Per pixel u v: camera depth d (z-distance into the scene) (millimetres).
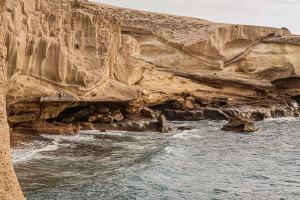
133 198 20625
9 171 9898
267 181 25609
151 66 55125
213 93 56594
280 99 60719
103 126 41094
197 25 65812
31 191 20391
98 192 20969
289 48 66188
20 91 31281
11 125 33250
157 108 51875
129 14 64875
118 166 26516
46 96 33406
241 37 66938
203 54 63281
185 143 37438
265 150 36000
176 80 54844
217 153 33656
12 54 29422
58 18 36281
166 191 22172
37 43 33312
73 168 25391
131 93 42875
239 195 22562
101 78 39375
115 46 45344
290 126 50438
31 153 28266
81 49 39125
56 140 33594
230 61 65562
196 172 26719
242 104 57188
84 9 43062
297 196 22766
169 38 63125
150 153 31062
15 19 29547
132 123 42250
